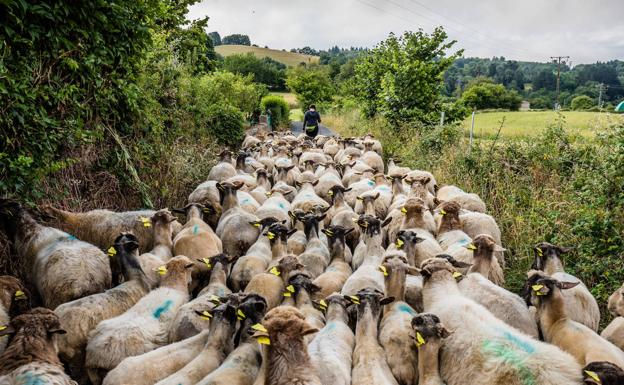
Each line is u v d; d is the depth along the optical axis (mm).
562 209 10422
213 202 11781
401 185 13078
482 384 5098
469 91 86625
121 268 7457
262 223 9852
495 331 5473
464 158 14641
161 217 9305
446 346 5688
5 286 6602
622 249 8281
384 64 28469
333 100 63281
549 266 7863
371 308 6535
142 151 12375
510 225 11211
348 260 9547
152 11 12609
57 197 9680
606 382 4527
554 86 141750
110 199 11156
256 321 6188
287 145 20078
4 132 8367
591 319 6918
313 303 7281
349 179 14953
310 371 5082
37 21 9000
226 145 22125
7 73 8273
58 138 9586
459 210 9844
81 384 6367
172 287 7352
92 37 10273
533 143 14305
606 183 8961
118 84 11320
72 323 6293
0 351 5820
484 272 7824
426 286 7043
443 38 27438
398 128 24797
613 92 119312
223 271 8094
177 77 17219
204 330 6406
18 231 8180
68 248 7508
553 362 4852
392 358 6023
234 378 5320
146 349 6191
